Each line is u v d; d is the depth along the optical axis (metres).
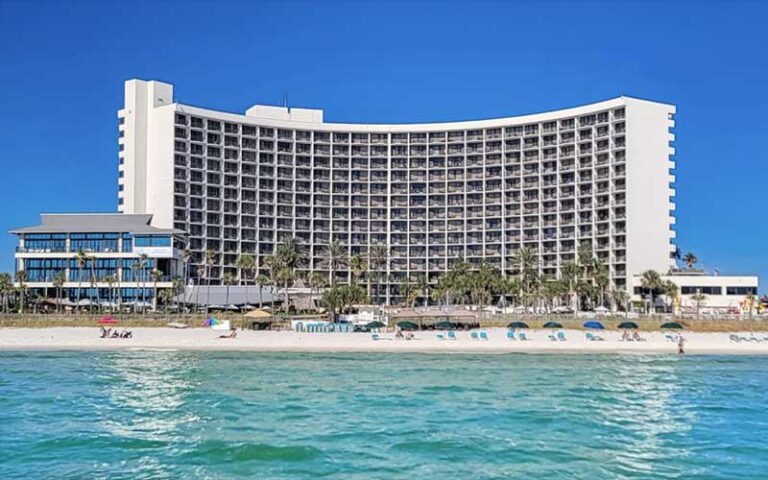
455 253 195.88
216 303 156.12
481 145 197.12
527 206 190.00
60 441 40.38
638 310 159.12
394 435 41.84
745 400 55.94
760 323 125.44
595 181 177.88
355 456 37.12
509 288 166.00
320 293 163.75
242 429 43.47
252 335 108.94
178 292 151.00
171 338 105.50
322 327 116.19
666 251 172.38
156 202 179.62
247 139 192.25
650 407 52.22
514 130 193.50
